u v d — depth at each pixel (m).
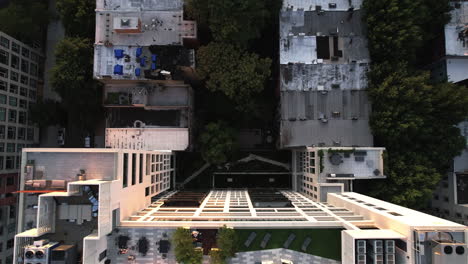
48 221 31.92
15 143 59.56
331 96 54.22
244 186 66.44
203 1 49.81
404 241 29.50
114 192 33.47
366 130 53.72
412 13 49.62
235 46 53.38
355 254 29.77
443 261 26.66
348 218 37.50
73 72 52.88
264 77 52.97
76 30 56.34
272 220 36.56
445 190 58.38
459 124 56.38
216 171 65.38
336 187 48.84
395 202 50.19
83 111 60.78
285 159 66.12
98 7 53.66
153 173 48.50
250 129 67.44
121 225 34.72
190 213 39.97
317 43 54.56
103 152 35.06
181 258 33.03
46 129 66.75
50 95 67.75
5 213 57.81
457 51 54.16
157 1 54.12
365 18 53.53
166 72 51.94
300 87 54.09
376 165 49.91
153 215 38.91
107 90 56.88
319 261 34.47
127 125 58.09
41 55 66.75
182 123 57.62
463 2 55.53
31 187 34.44
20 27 58.59
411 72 52.94
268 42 62.53
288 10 54.94
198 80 60.50
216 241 34.53
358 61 54.00
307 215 38.97
